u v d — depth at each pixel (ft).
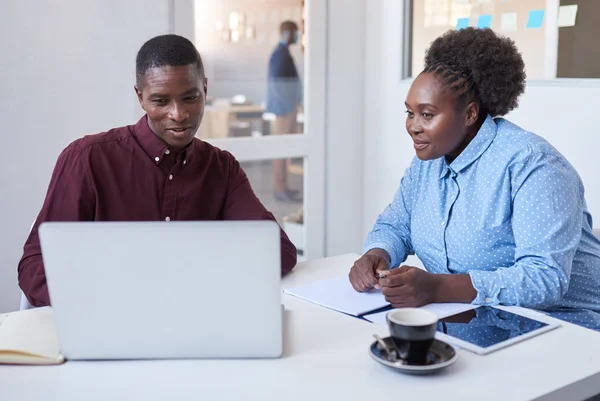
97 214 5.60
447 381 3.49
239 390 3.40
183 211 5.85
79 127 8.98
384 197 11.61
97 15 8.90
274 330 3.71
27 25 8.43
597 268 5.41
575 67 8.52
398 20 10.87
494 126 5.22
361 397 3.31
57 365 3.72
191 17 9.82
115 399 3.31
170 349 3.73
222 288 3.62
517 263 4.88
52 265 3.59
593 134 8.38
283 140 11.00
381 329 4.22
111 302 3.64
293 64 10.96
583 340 4.06
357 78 11.68
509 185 5.03
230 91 10.39
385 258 5.52
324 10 11.10
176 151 5.74
